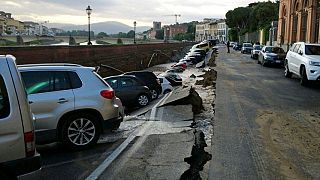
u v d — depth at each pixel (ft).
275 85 56.65
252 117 33.53
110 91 27.17
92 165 21.80
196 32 608.19
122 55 156.87
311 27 120.26
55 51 92.27
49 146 26.89
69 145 25.27
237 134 27.68
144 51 197.67
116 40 279.28
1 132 15.44
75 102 25.50
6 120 15.55
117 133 29.30
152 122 32.24
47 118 24.67
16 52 74.38
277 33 180.65
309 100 42.83
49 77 25.40
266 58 93.25
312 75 54.44
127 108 55.88
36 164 16.20
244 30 337.11
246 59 130.62
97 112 26.14
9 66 16.01
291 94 47.42
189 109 35.83
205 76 71.56
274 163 21.42
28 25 406.62
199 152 23.56
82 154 24.30
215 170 20.20
